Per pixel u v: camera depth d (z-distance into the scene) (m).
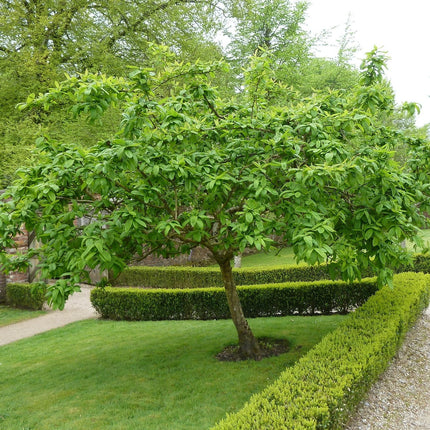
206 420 3.74
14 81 12.90
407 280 7.29
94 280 13.41
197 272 11.89
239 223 3.59
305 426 2.67
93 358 6.11
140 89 3.74
